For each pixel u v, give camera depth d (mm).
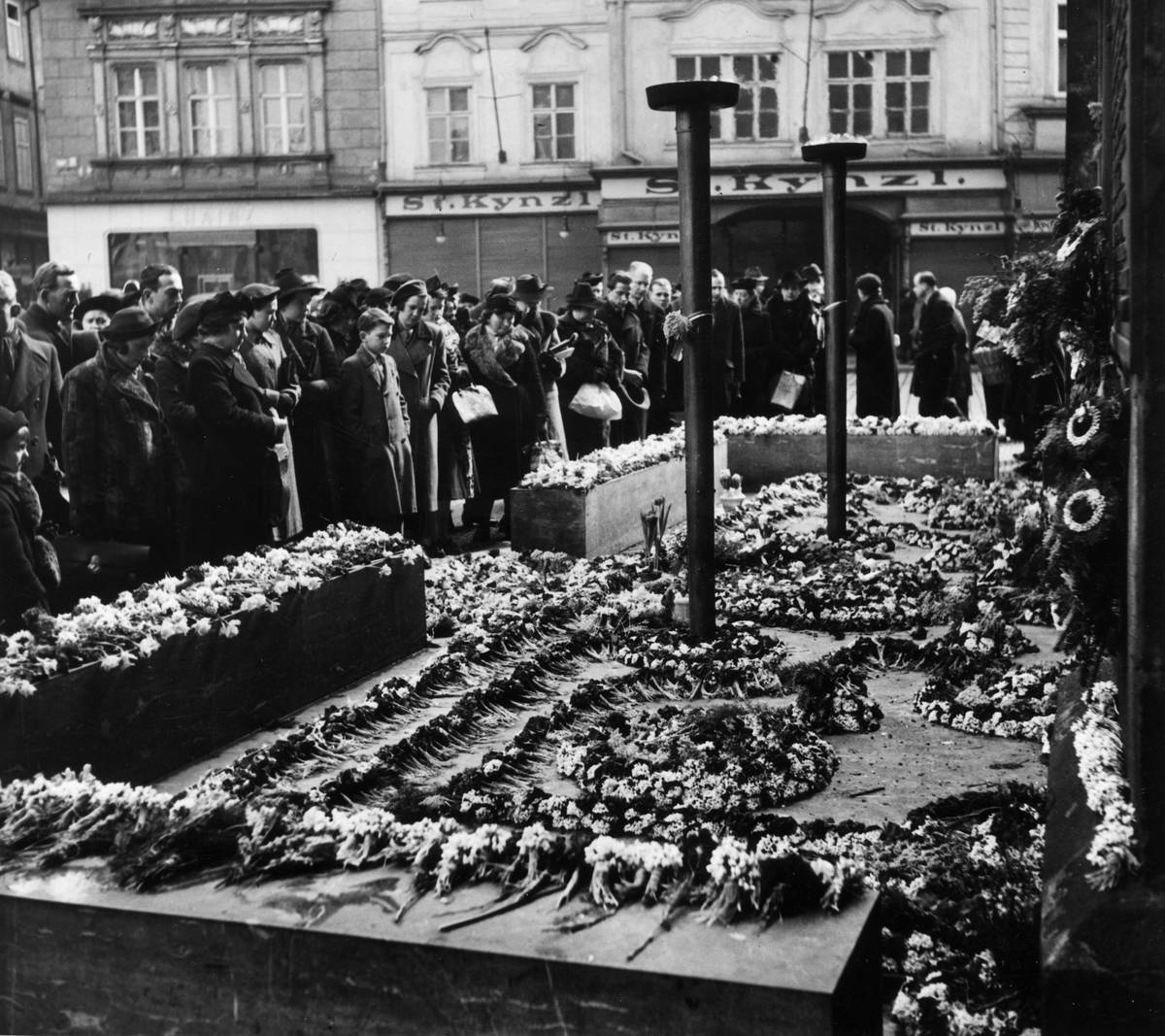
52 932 3826
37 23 43812
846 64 36594
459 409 12922
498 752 6633
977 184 36344
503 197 37688
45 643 6000
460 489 13188
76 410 9609
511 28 37219
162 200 38031
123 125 38062
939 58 36250
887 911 4484
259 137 37969
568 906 3686
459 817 5617
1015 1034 3986
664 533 12500
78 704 5867
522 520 11867
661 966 3359
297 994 3625
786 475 17453
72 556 9250
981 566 11273
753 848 4711
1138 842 3834
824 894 3645
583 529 11758
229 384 9758
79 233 38312
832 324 12172
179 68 37781
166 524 9906
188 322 9867
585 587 10273
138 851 4051
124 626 6340
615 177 36969
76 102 37938
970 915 4391
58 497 11055
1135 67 3682
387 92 37656
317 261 38219
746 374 19875
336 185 37969
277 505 10016
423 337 12523
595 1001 3385
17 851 4188
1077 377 5043
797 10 36469
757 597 10109
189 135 38031
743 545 11734
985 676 7707
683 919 3602
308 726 6812
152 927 3734
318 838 4016
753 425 17516
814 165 36625
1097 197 5156
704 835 4473
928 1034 4047
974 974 4188
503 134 37625
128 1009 3777
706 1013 3320
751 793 5996
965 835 5340
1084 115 5992
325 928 3605
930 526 14062
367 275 38219
